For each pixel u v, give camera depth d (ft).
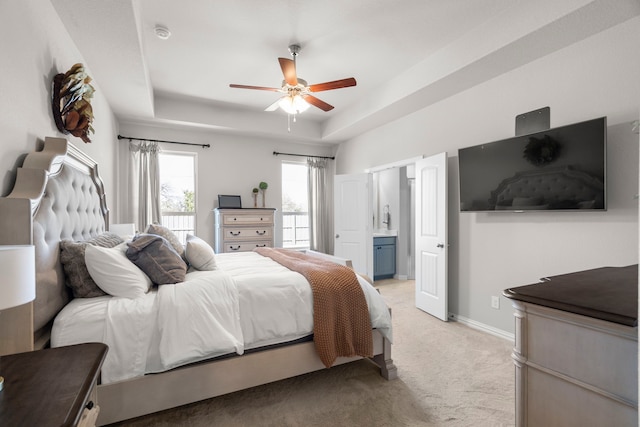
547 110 8.36
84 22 6.70
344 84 9.31
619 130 7.12
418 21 8.52
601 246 7.41
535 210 8.38
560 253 8.23
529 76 8.91
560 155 7.80
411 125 13.41
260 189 17.44
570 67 7.99
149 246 6.39
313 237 18.76
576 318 2.80
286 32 9.02
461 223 11.06
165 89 13.09
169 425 5.61
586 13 6.73
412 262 18.66
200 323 5.38
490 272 10.06
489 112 10.07
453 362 8.00
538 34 7.51
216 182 16.51
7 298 2.56
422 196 12.42
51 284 4.98
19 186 4.51
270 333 6.01
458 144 11.17
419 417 5.84
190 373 5.38
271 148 17.98
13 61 4.65
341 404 6.24
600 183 7.06
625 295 3.17
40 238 4.67
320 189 18.97
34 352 3.47
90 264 5.53
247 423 5.67
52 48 6.14
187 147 15.90
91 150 9.24
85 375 3.00
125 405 4.96
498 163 9.34
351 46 9.80
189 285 5.89
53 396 2.62
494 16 8.27
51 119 6.11
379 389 6.77
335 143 18.94
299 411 6.02
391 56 10.43
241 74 11.75
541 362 3.13
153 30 8.82
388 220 19.60
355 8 7.99
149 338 5.15
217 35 9.16
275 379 6.08
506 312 9.59
